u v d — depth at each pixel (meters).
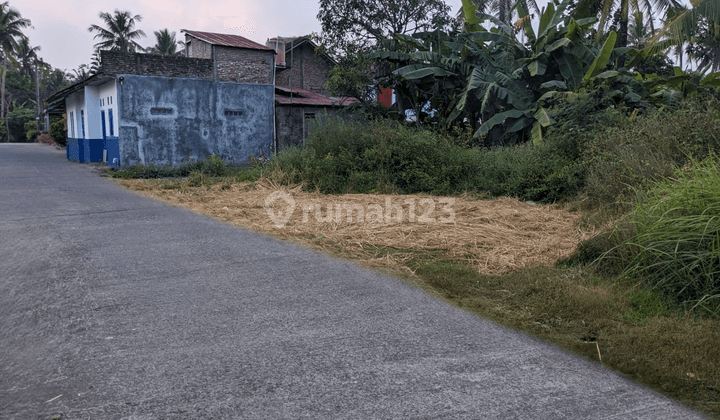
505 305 3.74
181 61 15.77
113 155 15.64
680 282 3.77
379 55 15.29
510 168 9.38
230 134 16.91
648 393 2.51
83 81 16.39
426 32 15.89
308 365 2.71
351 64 16.97
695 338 3.05
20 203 8.03
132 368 2.64
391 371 2.65
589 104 10.00
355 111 16.67
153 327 3.18
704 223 3.84
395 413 2.26
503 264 4.71
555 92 11.97
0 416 2.19
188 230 6.09
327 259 4.89
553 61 14.07
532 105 13.06
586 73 12.40
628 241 4.30
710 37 23.72
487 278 4.35
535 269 4.52
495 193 9.11
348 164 10.23
